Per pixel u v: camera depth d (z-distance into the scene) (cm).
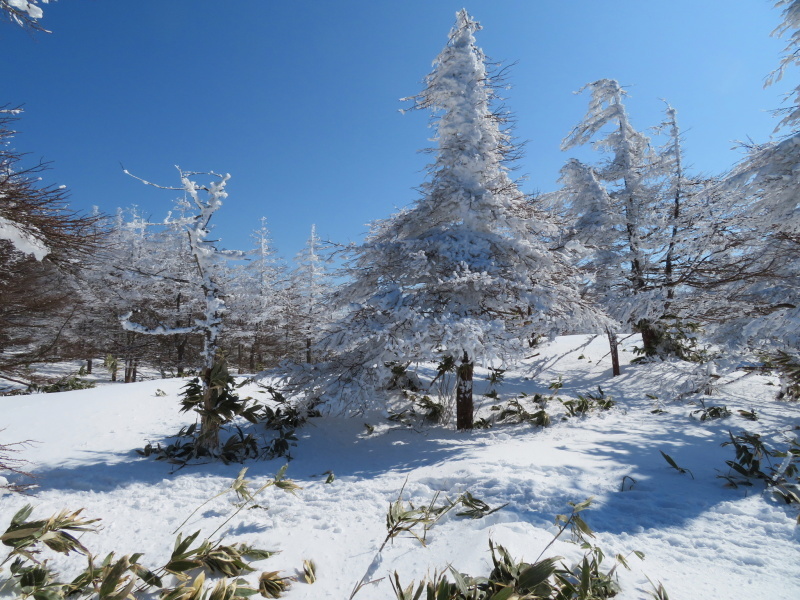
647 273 1463
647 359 1473
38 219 504
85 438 796
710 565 337
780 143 934
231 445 718
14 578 312
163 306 2067
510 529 375
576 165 1527
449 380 1276
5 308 899
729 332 1005
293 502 518
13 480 573
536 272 906
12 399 1097
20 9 347
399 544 379
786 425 766
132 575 327
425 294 902
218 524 448
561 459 598
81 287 957
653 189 1443
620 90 1530
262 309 2545
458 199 911
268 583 319
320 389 856
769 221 977
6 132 516
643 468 560
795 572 323
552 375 1524
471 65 949
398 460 704
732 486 494
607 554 348
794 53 952
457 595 272
